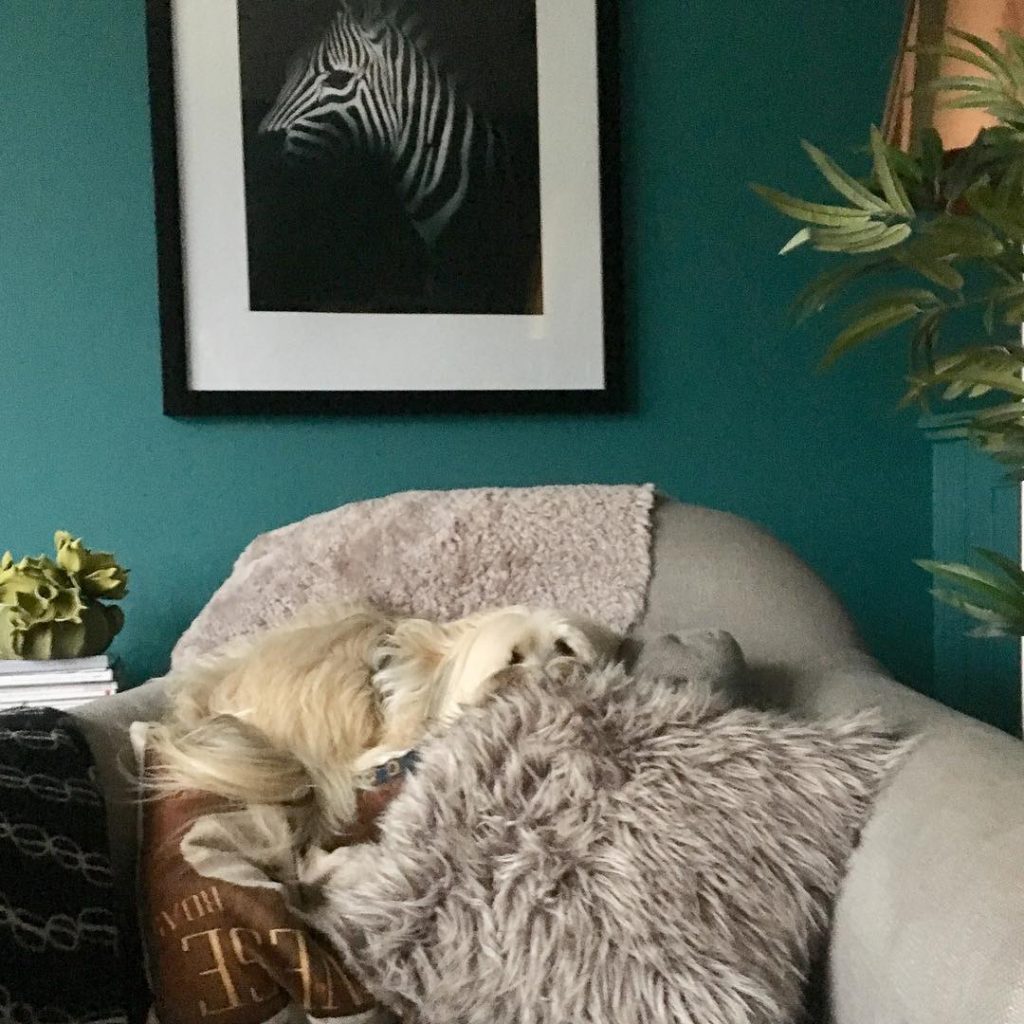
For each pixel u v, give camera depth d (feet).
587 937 2.71
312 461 5.22
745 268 5.57
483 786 2.98
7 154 4.90
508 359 5.34
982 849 2.36
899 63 3.33
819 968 2.85
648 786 2.91
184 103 4.99
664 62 5.47
